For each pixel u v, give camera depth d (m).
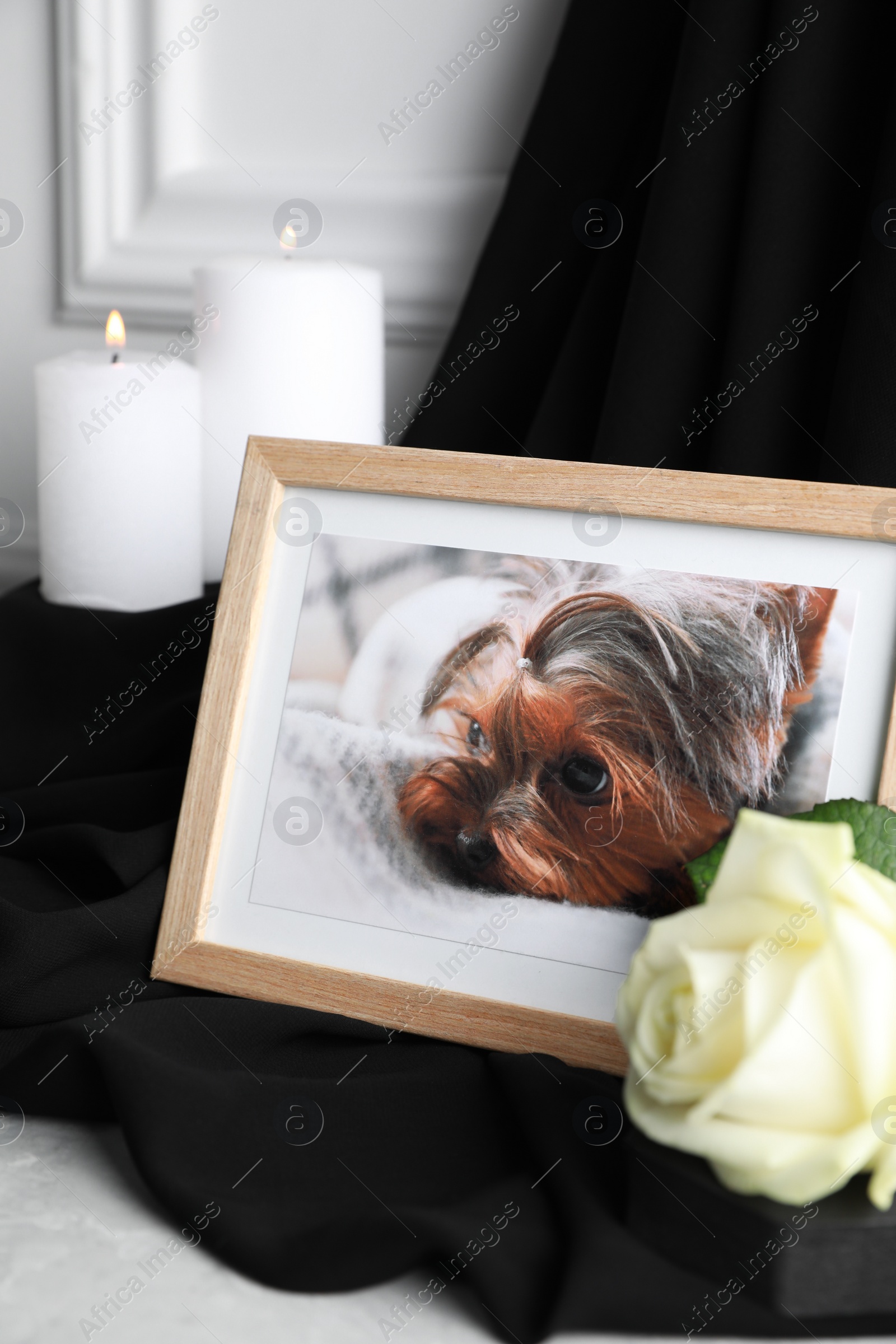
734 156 0.72
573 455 0.77
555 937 0.64
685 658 0.65
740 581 0.65
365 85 0.84
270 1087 0.62
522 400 0.80
